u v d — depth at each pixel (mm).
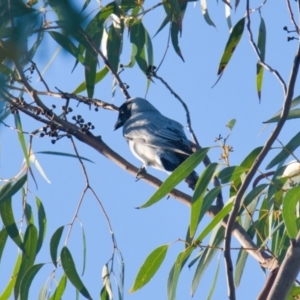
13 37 2646
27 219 8977
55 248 8406
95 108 8562
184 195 8008
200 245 7258
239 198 5898
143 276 7508
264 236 8391
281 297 5980
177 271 7496
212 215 8188
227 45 8883
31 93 7672
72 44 3064
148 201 7250
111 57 9656
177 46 8859
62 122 8062
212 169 7320
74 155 8242
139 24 9828
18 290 8516
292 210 6590
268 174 8211
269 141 5762
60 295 8570
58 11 2570
